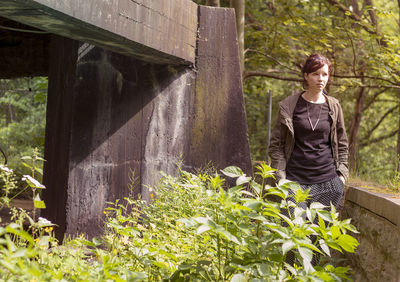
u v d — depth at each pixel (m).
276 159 3.82
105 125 4.62
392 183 4.07
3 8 3.14
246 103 15.66
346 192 4.29
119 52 4.48
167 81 5.17
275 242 2.33
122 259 2.75
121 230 2.77
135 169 4.92
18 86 14.25
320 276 2.30
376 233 3.38
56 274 2.21
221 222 2.50
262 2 12.62
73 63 4.38
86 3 3.41
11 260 1.92
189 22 5.06
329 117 3.80
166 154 5.19
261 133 16.86
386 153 16.81
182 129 5.29
